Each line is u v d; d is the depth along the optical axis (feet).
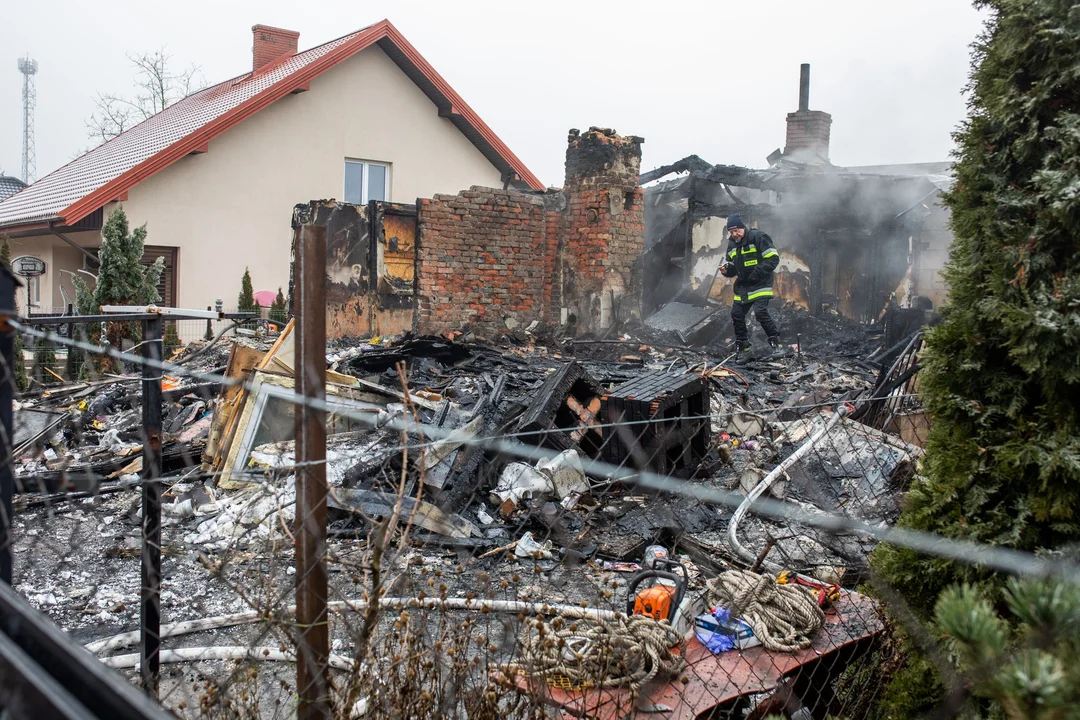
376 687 7.96
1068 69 8.05
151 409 9.68
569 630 9.63
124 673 11.00
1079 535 7.83
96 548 16.44
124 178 51.85
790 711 9.29
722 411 23.98
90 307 40.73
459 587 14.05
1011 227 8.40
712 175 55.62
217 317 13.03
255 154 58.75
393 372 30.30
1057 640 4.86
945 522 8.64
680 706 8.64
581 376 19.88
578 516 17.54
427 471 18.38
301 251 6.53
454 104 66.59
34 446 21.12
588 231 42.65
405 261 44.88
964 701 7.86
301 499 6.75
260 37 76.74
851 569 13.26
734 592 10.62
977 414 8.55
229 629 12.80
